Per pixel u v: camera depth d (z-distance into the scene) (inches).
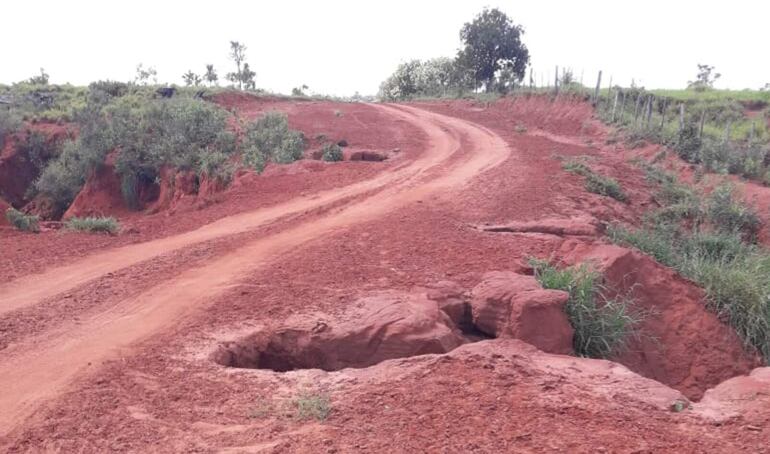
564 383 261.1
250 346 324.5
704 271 490.3
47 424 234.1
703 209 766.5
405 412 232.4
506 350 299.6
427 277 414.6
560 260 454.0
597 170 901.8
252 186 817.5
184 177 971.9
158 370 283.1
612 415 231.5
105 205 1097.4
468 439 211.6
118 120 1157.1
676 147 1086.4
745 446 211.8
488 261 448.1
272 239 538.6
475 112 1732.3
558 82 1809.8
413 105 1932.8
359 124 1393.9
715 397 260.4
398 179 809.5
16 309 385.1
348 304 364.8
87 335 334.6
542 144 1161.4
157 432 225.5
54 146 1302.9
